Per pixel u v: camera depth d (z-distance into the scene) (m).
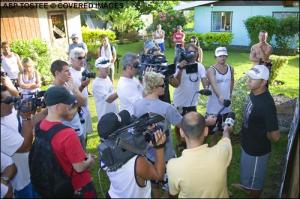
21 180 3.49
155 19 19.75
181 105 5.44
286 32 13.48
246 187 3.96
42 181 2.89
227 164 2.79
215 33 15.73
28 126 3.23
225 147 2.81
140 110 3.71
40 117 3.51
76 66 4.93
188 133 2.78
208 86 5.20
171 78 4.98
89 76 4.83
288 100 7.11
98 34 17.77
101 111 5.05
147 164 2.81
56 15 13.12
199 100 7.76
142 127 2.92
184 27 19.28
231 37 15.52
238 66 12.27
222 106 5.01
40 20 12.52
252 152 3.71
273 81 9.64
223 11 16.45
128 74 4.41
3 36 11.74
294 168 3.45
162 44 14.55
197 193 2.69
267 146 3.68
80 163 2.86
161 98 4.79
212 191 2.68
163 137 2.90
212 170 2.67
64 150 2.82
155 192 3.90
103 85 4.98
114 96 4.87
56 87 3.01
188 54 5.19
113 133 2.85
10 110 3.08
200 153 2.73
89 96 8.95
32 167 2.92
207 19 17.16
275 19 13.68
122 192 2.84
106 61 4.96
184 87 5.33
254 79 3.50
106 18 20.83
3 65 7.92
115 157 2.77
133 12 20.62
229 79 5.14
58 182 2.85
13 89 5.12
